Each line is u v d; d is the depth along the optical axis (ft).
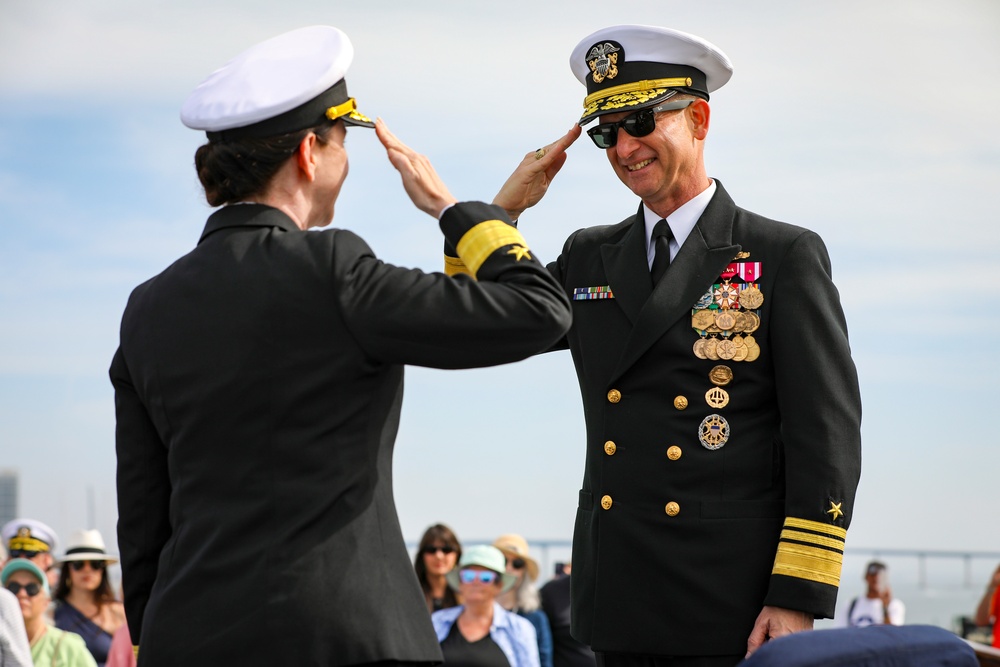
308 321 9.17
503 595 27.22
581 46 12.32
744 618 11.34
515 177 12.25
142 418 10.12
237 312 9.29
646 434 11.74
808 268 11.57
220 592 9.07
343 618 8.93
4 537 27.91
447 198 9.96
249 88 9.59
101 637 26.63
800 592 10.96
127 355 9.88
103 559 26.91
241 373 9.21
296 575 8.95
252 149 9.57
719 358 11.61
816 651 7.96
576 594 12.19
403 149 10.06
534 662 25.29
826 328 11.39
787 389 11.33
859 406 11.44
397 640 9.07
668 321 11.69
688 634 11.42
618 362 11.96
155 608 9.35
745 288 11.67
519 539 27.78
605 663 12.05
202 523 9.29
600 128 11.97
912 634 8.32
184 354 9.42
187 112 9.70
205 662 8.98
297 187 9.81
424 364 9.17
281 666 8.85
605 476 11.94
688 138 11.94
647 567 11.60
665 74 11.89
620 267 12.22
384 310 9.05
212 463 9.32
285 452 9.14
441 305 9.03
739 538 11.44
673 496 11.59
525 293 9.19
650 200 12.06
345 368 9.17
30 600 24.50
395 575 9.30
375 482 9.37
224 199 9.82
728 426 11.57
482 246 9.59
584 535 12.16
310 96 9.57
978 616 37.83
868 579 41.88
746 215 12.10
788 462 11.29
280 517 9.10
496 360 9.14
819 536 11.02
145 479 10.16
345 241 9.43
